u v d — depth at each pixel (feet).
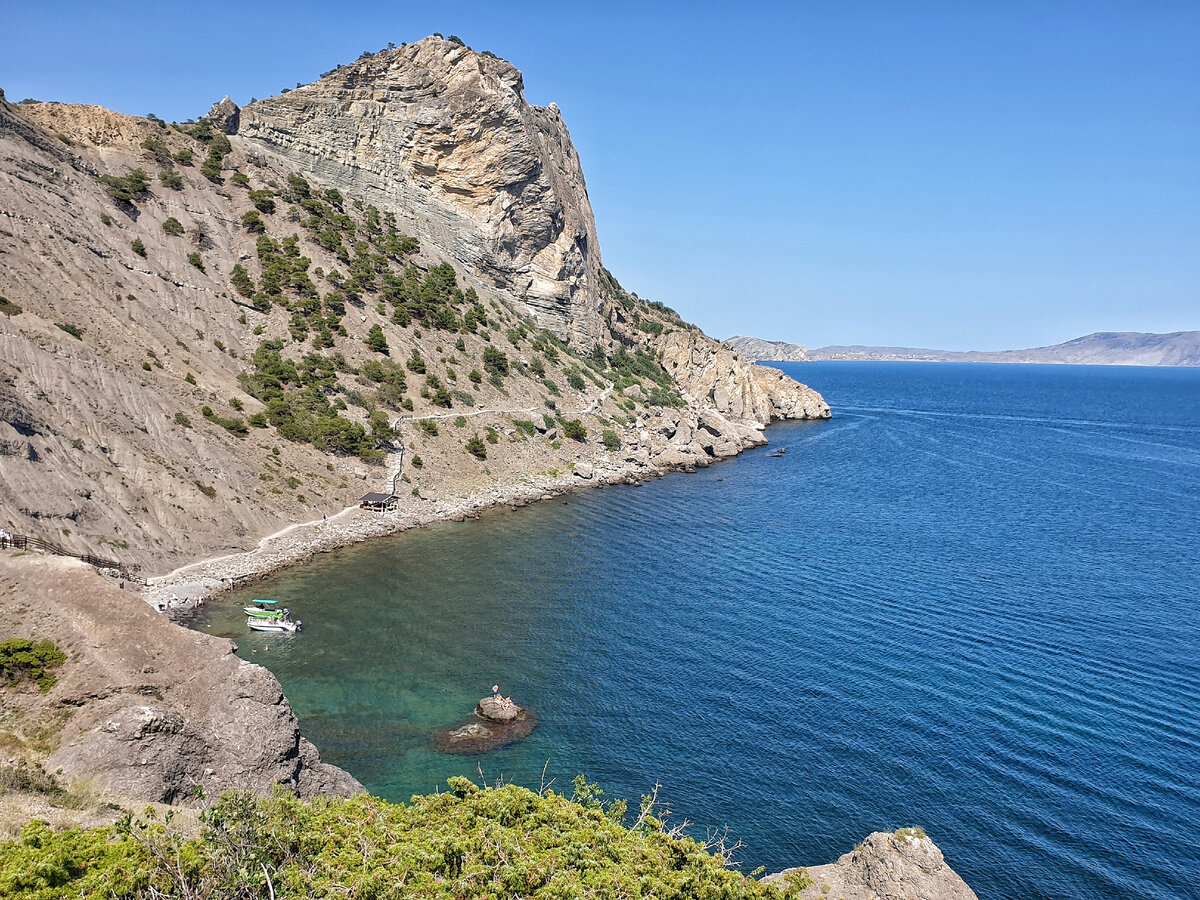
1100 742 134.82
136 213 331.98
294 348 329.52
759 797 120.57
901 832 91.91
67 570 111.75
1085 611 195.52
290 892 64.13
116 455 213.46
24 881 59.57
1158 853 108.68
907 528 281.13
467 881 70.23
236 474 246.27
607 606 196.95
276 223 386.93
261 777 101.30
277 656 165.58
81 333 246.06
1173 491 359.46
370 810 84.07
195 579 200.54
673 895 72.84
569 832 81.20
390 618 187.11
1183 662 165.58
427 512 282.15
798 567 231.30
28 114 339.16
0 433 181.47
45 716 95.61
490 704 144.36
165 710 99.35
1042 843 110.52
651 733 138.10
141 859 65.16
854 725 140.15
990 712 144.66
